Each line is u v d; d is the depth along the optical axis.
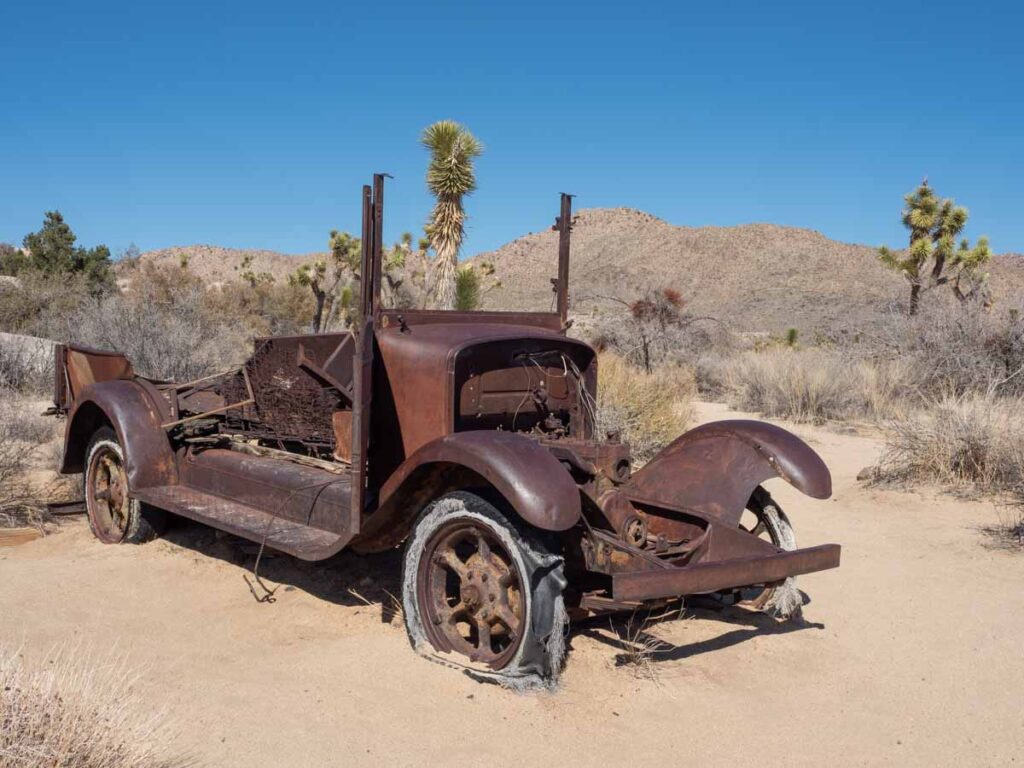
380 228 4.77
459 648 4.22
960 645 4.72
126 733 2.89
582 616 4.68
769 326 85.12
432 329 4.96
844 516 7.71
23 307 19.28
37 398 12.60
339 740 3.39
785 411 14.52
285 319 31.12
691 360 22.02
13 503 6.60
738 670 4.35
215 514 5.40
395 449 4.89
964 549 6.52
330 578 5.48
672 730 3.66
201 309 18.17
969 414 9.02
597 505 4.21
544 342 5.12
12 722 2.68
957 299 17.98
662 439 9.87
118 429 6.10
